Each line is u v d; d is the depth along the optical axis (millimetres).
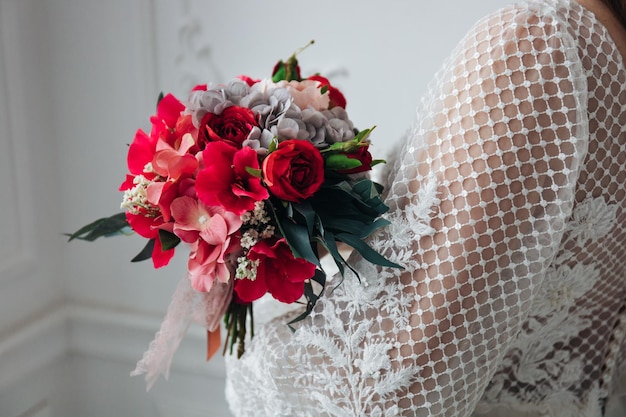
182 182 735
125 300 1888
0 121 1675
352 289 713
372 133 1553
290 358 765
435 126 688
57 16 1741
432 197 669
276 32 1568
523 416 862
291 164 703
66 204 1885
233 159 707
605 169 696
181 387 1844
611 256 764
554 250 664
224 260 756
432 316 667
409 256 679
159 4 1645
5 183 1706
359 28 1503
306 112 761
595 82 669
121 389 1931
